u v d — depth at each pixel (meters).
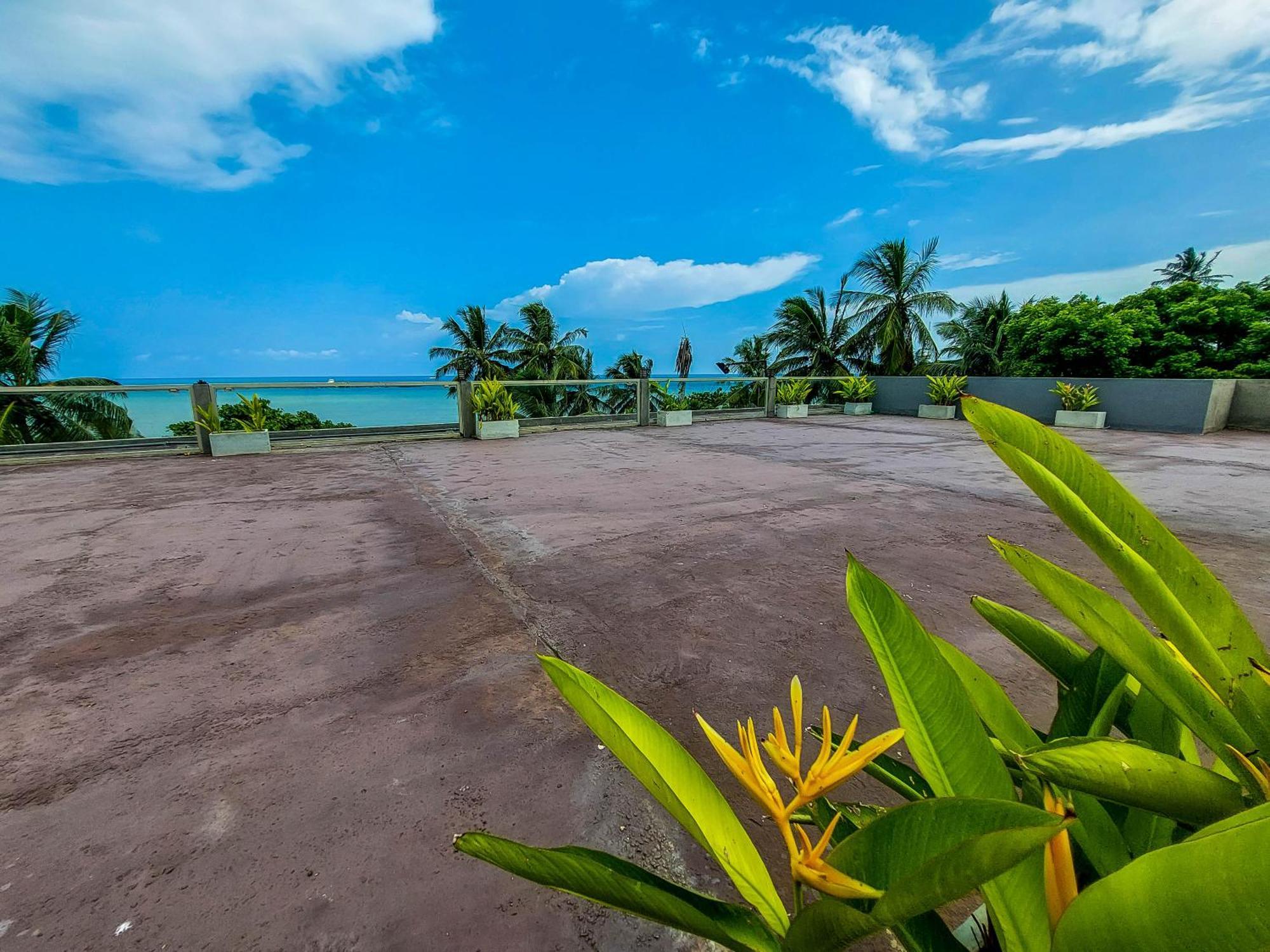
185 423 7.74
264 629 2.39
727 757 0.58
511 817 1.38
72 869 1.23
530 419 9.82
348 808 1.41
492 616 2.52
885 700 1.90
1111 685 0.83
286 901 1.17
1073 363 13.23
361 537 3.68
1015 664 2.10
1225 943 0.34
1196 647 0.55
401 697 1.89
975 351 21.11
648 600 2.69
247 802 1.43
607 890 0.55
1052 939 0.49
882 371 19.50
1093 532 0.54
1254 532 3.75
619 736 0.60
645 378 10.61
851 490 5.09
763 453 7.34
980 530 3.84
